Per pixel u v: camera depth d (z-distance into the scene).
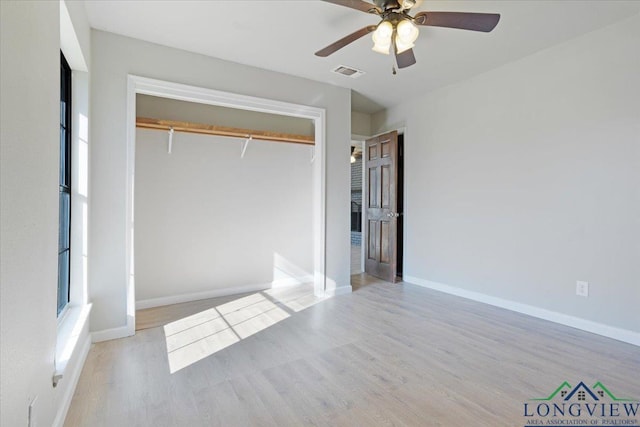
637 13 2.46
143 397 1.84
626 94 2.54
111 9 2.38
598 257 2.71
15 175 1.04
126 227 2.71
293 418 1.66
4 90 0.96
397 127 4.70
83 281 2.46
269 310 3.36
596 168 2.72
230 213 3.98
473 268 3.72
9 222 0.99
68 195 2.41
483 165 3.60
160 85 2.88
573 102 2.85
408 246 4.57
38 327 1.26
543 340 2.60
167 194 3.59
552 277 3.01
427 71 3.53
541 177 3.09
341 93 3.99
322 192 3.87
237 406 1.76
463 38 2.81
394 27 2.05
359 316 3.18
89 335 2.48
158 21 2.54
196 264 3.76
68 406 1.72
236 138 4.00
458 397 1.84
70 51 2.19
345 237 4.07
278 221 4.33
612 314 2.63
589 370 2.13
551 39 2.84
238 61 3.25
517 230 3.29
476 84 3.65
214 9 2.40
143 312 3.30
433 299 3.75
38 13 1.26
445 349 2.45
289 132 4.35
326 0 1.89
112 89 2.67
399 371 2.12
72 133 2.42
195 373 2.10
